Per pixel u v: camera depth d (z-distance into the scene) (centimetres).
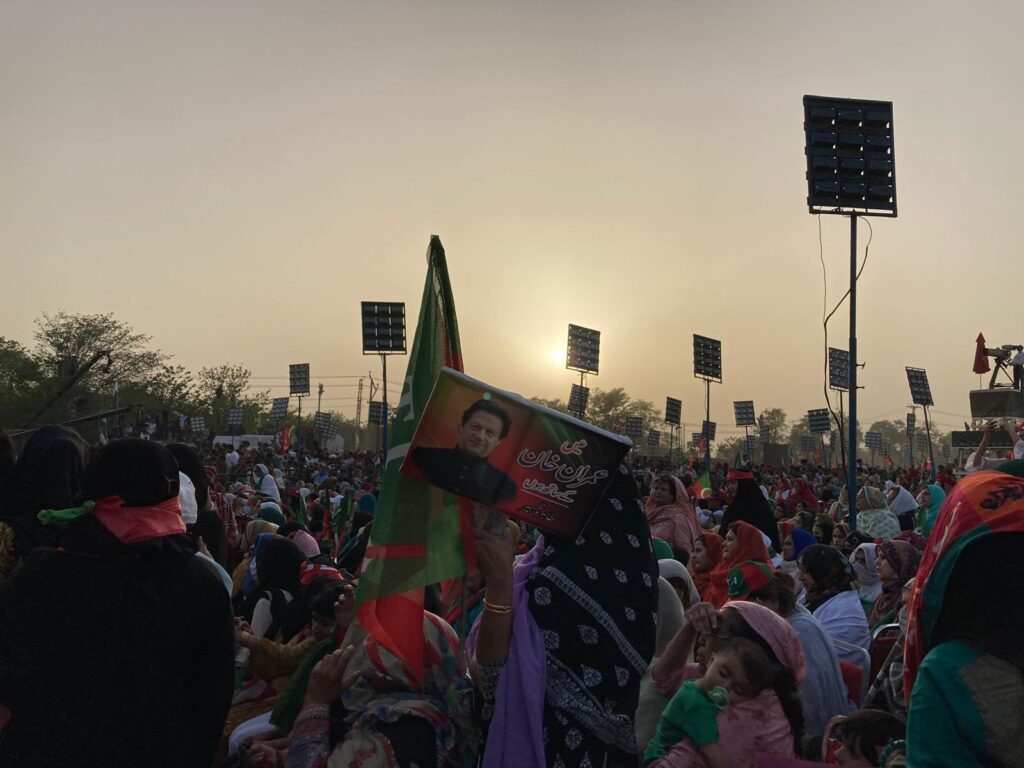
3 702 261
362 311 2841
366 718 296
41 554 275
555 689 283
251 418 9000
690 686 331
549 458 281
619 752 293
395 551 281
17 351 4956
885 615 611
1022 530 177
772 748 318
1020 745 170
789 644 335
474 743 308
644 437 9431
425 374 299
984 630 178
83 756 264
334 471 3275
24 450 412
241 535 945
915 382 4997
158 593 279
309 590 470
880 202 1362
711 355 3834
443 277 312
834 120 1365
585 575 293
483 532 282
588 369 3988
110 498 276
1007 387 1641
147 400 6128
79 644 267
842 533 954
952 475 1384
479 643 285
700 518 1455
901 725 328
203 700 292
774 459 5378
